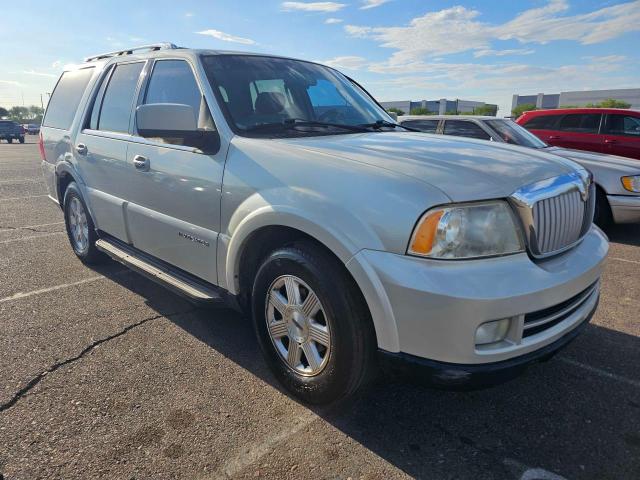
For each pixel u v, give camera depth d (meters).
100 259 5.00
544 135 10.57
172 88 3.56
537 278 2.22
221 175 2.93
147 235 3.71
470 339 2.11
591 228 2.98
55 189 5.32
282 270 2.64
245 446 2.41
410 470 2.27
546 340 2.33
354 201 2.31
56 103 5.45
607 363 3.24
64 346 3.37
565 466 2.30
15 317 3.82
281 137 3.04
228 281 2.97
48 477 2.18
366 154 2.58
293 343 2.71
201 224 3.13
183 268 3.42
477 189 2.25
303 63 4.02
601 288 4.70
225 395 2.83
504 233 2.25
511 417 2.67
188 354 3.29
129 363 3.16
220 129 3.05
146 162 3.54
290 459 2.33
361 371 2.42
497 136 7.97
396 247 2.18
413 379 2.25
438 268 2.12
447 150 2.75
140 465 2.27
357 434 2.52
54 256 5.46
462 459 2.34
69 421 2.56
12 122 42.50
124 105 4.06
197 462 2.29
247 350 3.36
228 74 3.39
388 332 2.22
